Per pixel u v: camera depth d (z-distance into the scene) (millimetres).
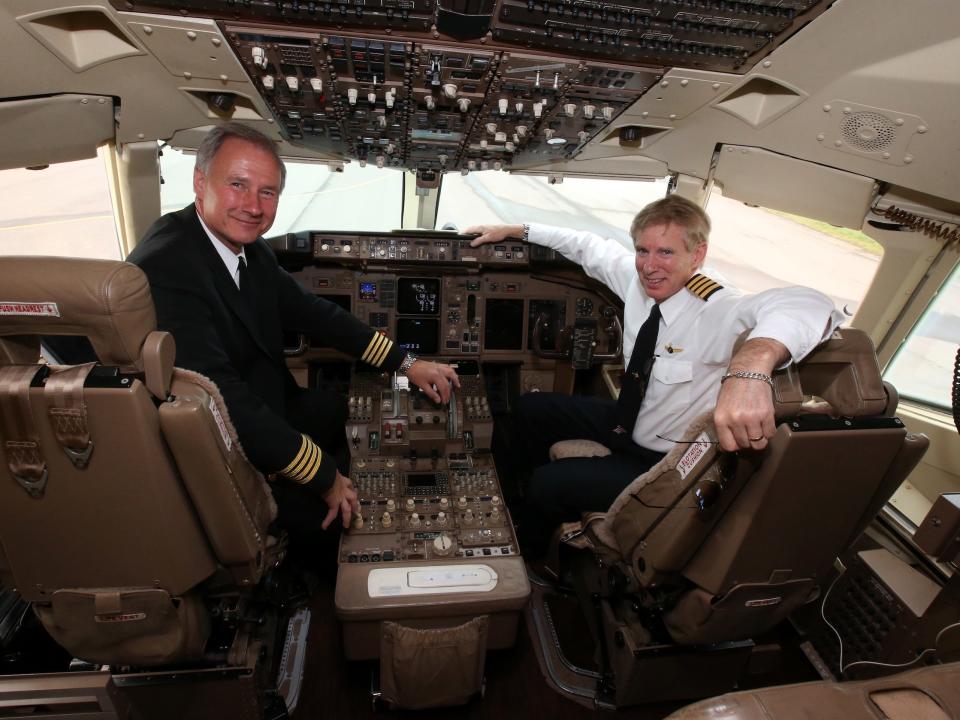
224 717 1709
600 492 2252
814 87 1830
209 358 1729
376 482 2416
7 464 1192
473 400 2848
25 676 1533
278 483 2025
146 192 2600
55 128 2031
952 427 2531
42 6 1488
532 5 1460
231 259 1969
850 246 2639
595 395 3373
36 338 1215
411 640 1749
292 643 2162
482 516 2244
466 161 2791
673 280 2178
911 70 1617
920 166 1945
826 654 2242
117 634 1418
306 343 2789
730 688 1967
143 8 1490
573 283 2986
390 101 2000
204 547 1424
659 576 1625
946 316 2549
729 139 2316
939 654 1774
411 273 2873
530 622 2330
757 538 1416
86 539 1294
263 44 1660
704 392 2193
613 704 1993
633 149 2623
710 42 1633
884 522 2395
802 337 1357
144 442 1174
